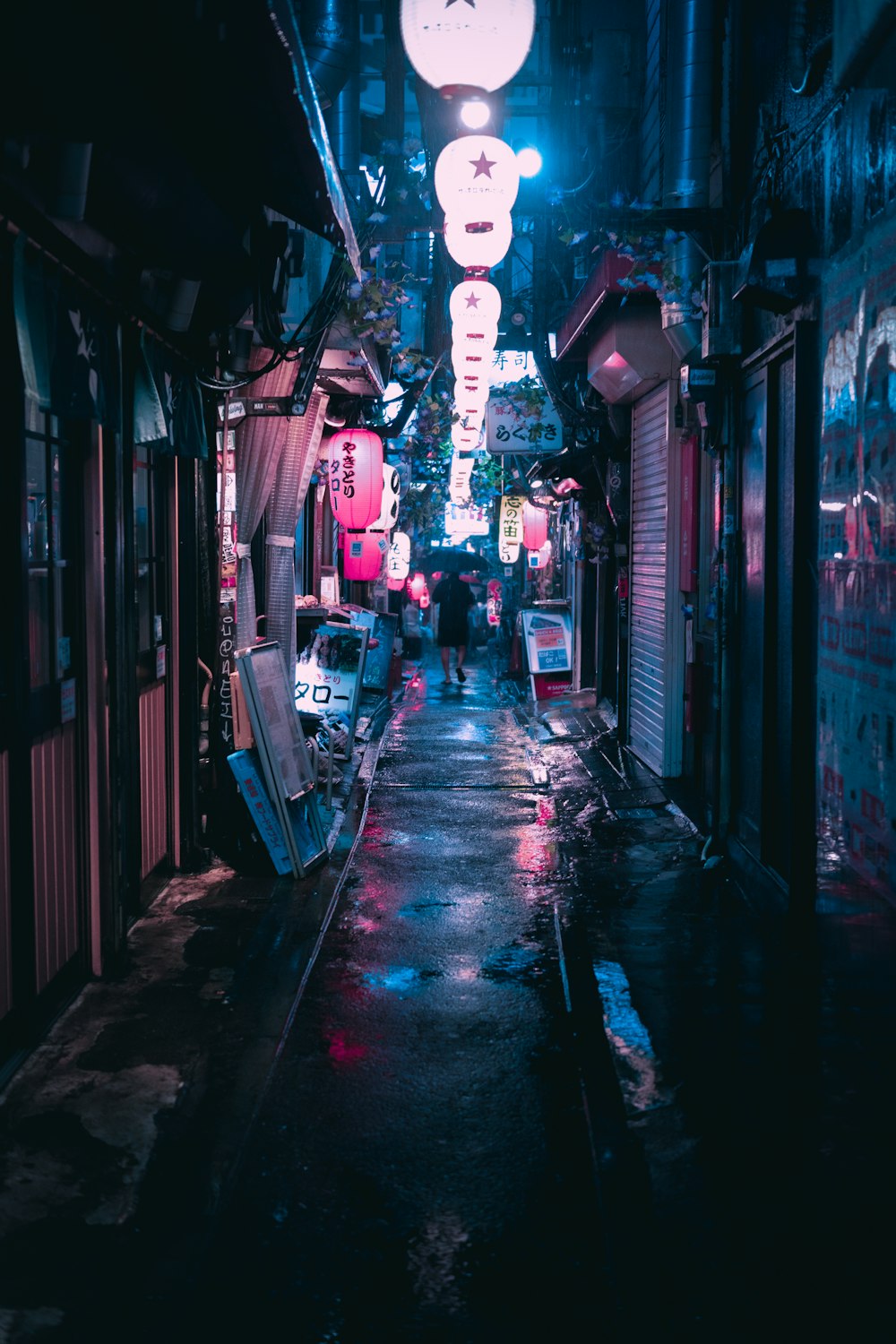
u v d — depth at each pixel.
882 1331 3.12
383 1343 3.19
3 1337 3.15
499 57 4.82
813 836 6.23
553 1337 3.22
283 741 8.34
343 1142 4.34
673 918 7.04
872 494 4.88
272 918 7.10
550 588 24.09
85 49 3.92
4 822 4.67
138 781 6.88
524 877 8.18
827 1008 5.48
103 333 5.59
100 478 5.79
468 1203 3.93
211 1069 4.92
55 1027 5.32
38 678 5.11
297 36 4.44
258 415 8.35
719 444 8.15
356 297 8.79
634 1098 4.54
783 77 6.75
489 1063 5.07
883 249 4.75
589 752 13.29
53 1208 3.81
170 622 7.81
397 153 11.19
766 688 7.12
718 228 8.24
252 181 6.04
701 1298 3.28
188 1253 3.58
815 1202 3.76
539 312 14.90
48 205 4.46
